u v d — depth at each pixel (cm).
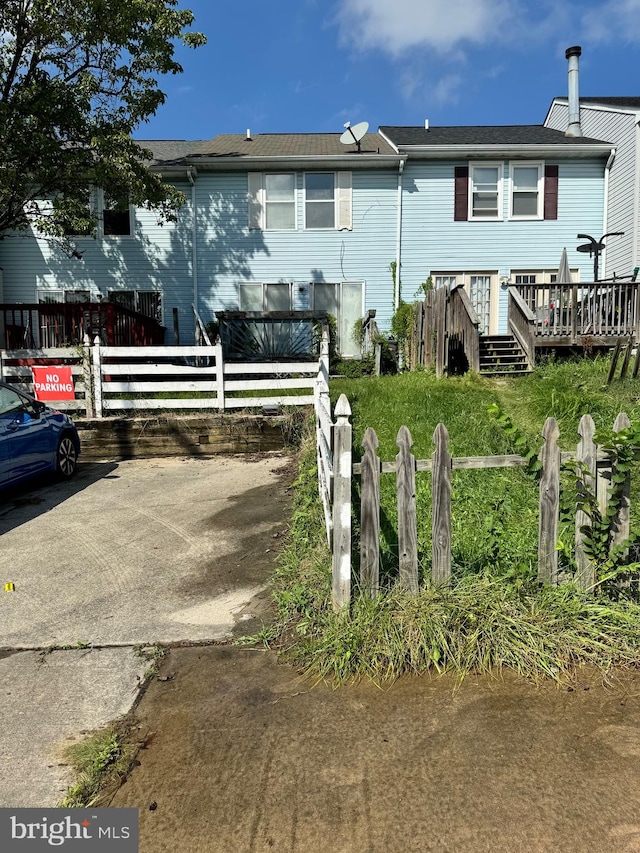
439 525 355
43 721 294
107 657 353
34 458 739
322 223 1742
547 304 1409
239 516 619
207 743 274
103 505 681
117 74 1300
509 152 1692
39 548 545
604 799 235
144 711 300
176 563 498
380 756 262
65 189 1327
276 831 225
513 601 351
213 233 1734
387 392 1009
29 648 366
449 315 1188
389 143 1795
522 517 516
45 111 1203
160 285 1738
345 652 326
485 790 241
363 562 352
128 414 1022
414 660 324
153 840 223
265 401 1029
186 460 932
